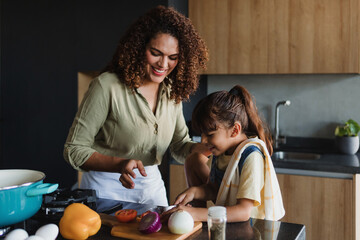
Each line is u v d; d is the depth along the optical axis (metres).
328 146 2.86
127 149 1.59
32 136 3.18
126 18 2.74
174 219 0.99
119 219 1.07
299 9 2.49
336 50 2.42
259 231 1.02
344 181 2.18
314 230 2.27
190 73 1.52
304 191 2.28
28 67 3.14
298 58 2.51
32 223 1.11
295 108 2.95
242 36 2.64
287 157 2.81
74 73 2.97
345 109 2.81
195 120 1.30
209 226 0.93
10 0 3.16
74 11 2.93
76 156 1.38
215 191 1.37
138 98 1.51
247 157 1.21
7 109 3.25
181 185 2.59
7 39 3.20
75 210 0.99
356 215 2.19
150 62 1.42
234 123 1.27
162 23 1.39
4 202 0.96
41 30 3.07
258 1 2.58
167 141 1.67
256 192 1.15
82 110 1.46
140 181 1.65
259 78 3.03
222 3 2.67
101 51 2.85
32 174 1.15
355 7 2.36
